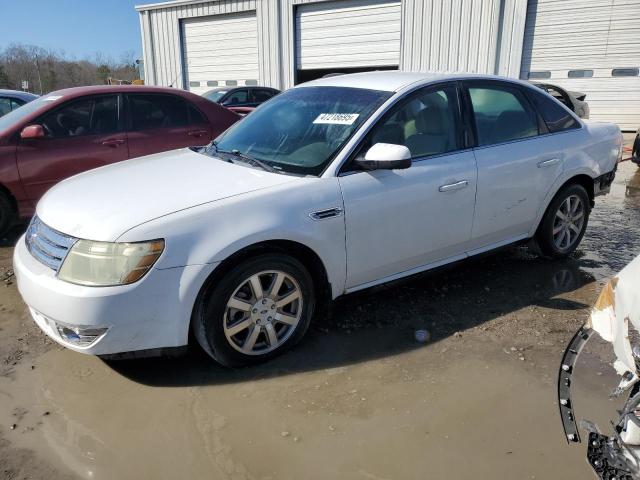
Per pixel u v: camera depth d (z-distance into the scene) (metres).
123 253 2.65
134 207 2.86
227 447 2.46
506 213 4.07
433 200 3.56
